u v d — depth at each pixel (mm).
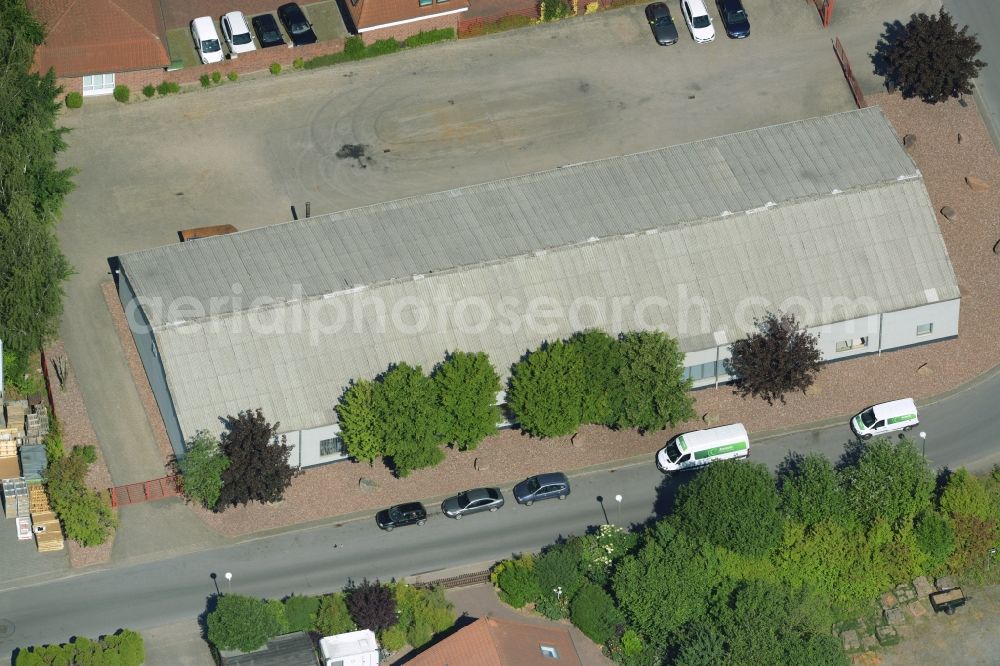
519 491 117250
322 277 120812
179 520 116812
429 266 121500
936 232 125125
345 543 115875
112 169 135125
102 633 111375
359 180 135125
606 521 116812
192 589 113562
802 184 126312
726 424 121375
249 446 112938
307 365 117625
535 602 112438
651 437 120812
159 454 119312
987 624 112375
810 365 119438
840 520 113188
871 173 126938
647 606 108875
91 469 118000
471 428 115188
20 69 128375
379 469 119000
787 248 123688
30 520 115688
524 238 123438
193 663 109938
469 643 106875
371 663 107562
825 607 110750
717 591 110438
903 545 112125
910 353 125312
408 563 114750
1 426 119938
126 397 121688
